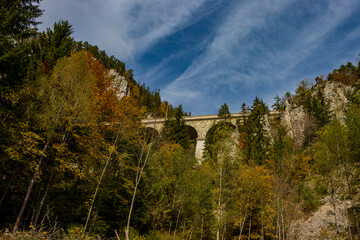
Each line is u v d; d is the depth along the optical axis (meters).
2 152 15.63
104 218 20.55
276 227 22.78
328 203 25.25
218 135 23.67
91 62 30.03
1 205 18.09
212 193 22.78
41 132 16.89
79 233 14.20
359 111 20.83
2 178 17.17
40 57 28.73
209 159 24.03
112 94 23.84
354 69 49.81
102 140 19.58
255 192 23.38
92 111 19.38
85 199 21.83
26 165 16.72
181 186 23.66
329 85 48.12
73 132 17.31
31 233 12.35
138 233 20.00
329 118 40.91
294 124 45.69
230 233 26.00
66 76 18.08
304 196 26.55
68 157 17.61
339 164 19.69
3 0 18.67
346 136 19.91
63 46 31.50
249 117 43.81
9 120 16.80
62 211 20.44
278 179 25.28
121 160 19.77
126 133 19.36
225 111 50.94
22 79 18.86
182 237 23.59
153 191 22.39
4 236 11.88
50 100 16.64
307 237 22.73
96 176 20.45
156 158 23.86
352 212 19.97
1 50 16.95
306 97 50.97
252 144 35.97
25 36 19.59
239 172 23.56
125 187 21.14
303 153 31.56
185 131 42.50
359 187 19.58
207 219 24.45
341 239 20.62
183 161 25.41
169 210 22.50
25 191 20.17
